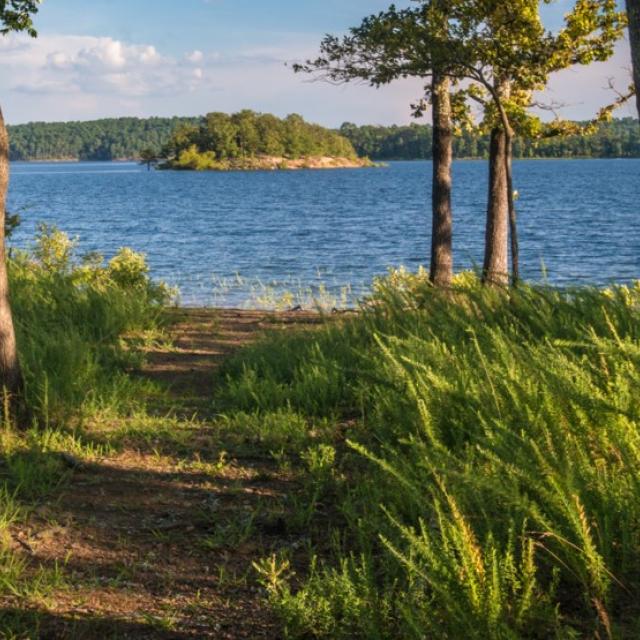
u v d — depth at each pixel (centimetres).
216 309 1594
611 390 445
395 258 3881
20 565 390
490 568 305
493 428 464
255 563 397
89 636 335
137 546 432
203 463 580
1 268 622
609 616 306
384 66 1334
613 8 1359
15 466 531
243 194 11950
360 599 324
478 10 1286
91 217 7269
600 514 345
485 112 1485
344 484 516
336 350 870
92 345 982
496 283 890
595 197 9719
